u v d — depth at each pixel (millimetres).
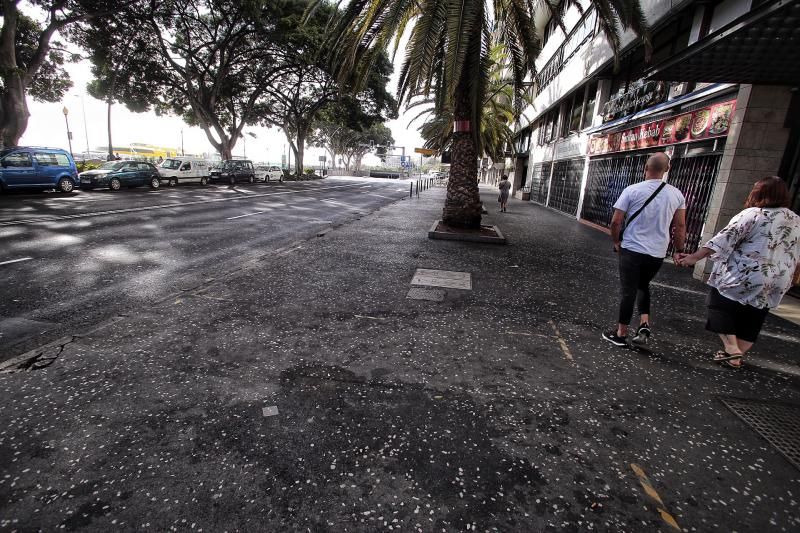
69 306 4672
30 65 17781
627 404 2943
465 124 10320
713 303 3682
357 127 38906
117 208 13547
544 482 2150
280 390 2928
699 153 8164
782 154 6410
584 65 15172
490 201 26922
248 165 33812
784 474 2299
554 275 6871
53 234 8727
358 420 2611
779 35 4289
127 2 19891
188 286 5594
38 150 16922
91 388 2887
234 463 2199
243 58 29719
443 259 7684
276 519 1863
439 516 1912
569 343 4012
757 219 3367
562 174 19969
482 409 2793
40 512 1860
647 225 3689
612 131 13023
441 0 8000
